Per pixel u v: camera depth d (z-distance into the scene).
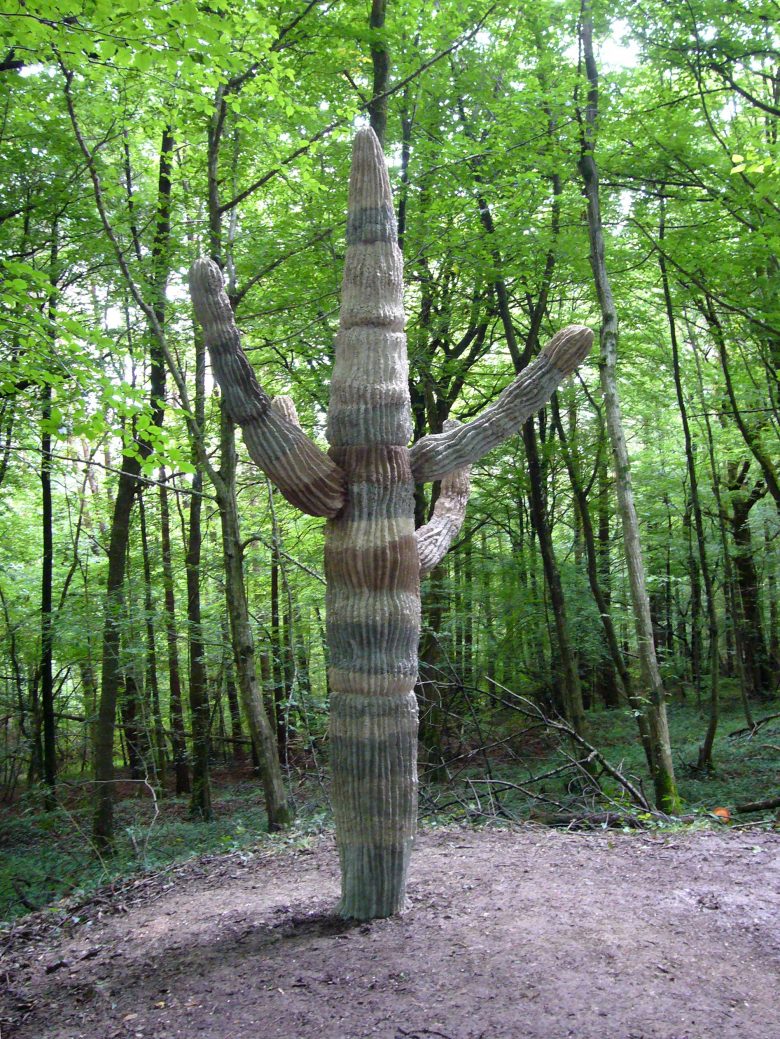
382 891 4.18
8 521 15.58
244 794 12.71
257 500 15.76
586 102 9.59
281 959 3.89
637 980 3.43
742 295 10.18
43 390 8.52
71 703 17.34
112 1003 3.77
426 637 11.86
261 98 8.15
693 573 15.75
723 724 15.23
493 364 15.66
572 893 4.55
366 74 10.60
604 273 9.48
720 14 9.23
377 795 4.10
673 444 16.00
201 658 10.43
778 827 6.50
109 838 9.36
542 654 13.97
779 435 12.65
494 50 11.01
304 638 11.51
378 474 4.04
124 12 5.14
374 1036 3.13
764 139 10.23
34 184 9.03
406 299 12.65
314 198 9.69
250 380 4.00
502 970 3.53
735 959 3.66
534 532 15.38
